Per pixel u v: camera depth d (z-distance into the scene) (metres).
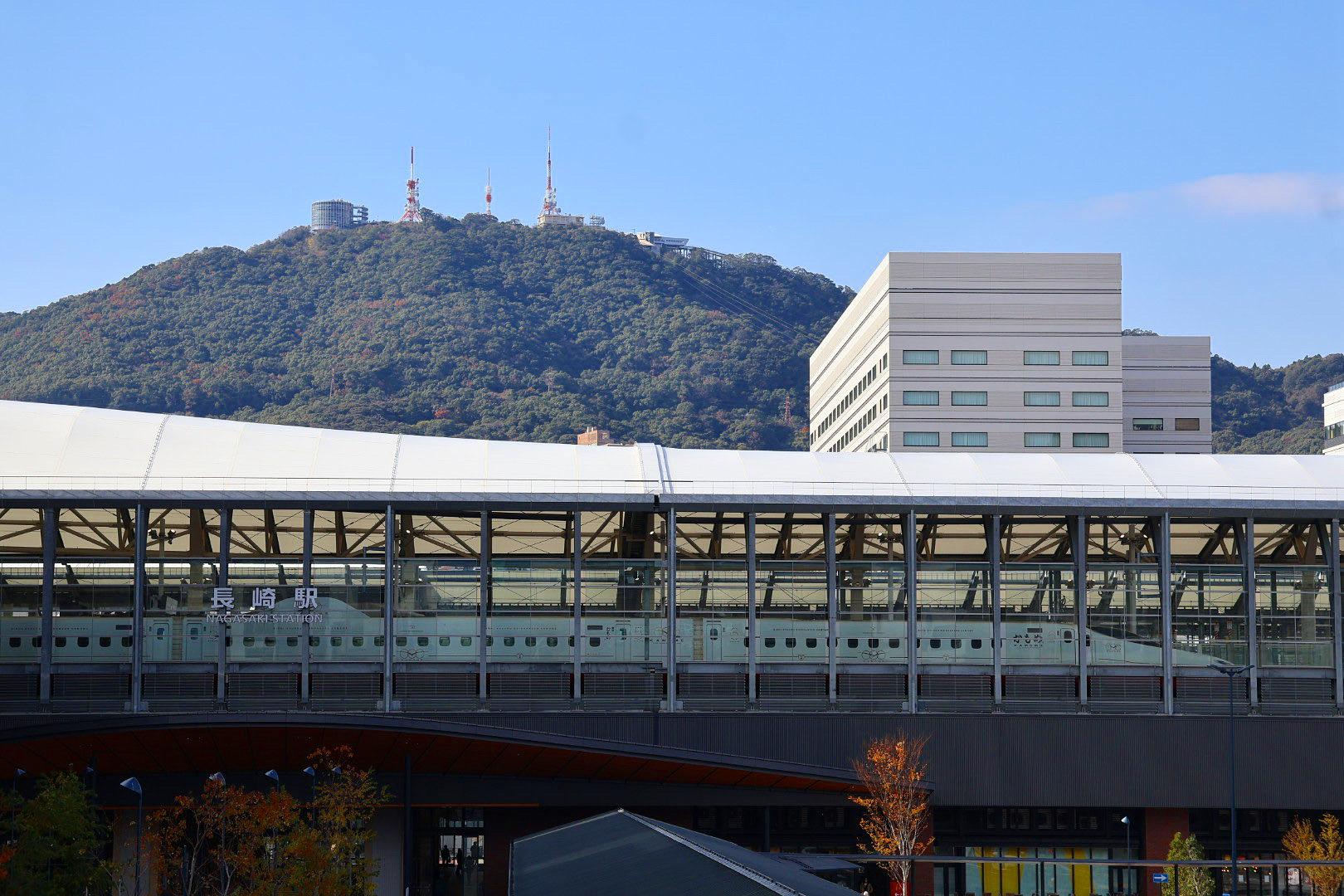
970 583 73.44
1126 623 73.38
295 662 71.06
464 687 71.62
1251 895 71.19
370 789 63.53
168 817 59.00
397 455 75.81
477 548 80.69
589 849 41.66
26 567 71.50
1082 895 71.06
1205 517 74.38
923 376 169.88
